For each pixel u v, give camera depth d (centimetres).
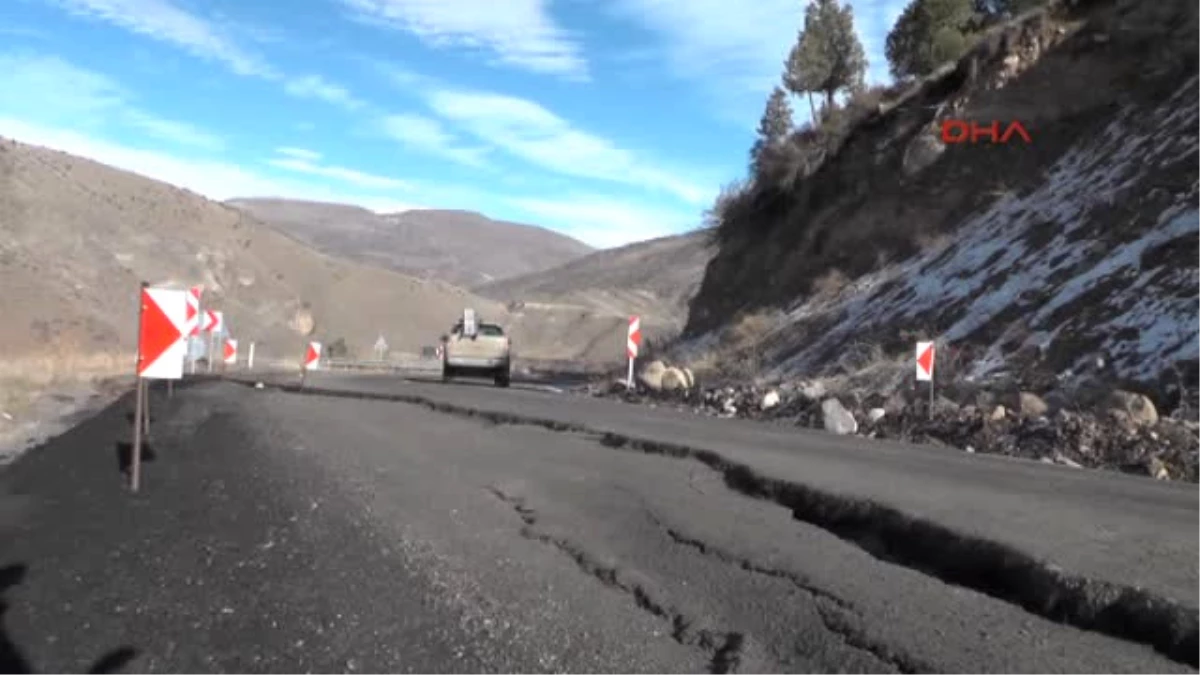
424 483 1009
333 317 10638
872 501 818
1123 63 2481
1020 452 1398
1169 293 1620
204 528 827
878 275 2688
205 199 10825
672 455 1170
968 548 693
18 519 897
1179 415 1392
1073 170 2275
